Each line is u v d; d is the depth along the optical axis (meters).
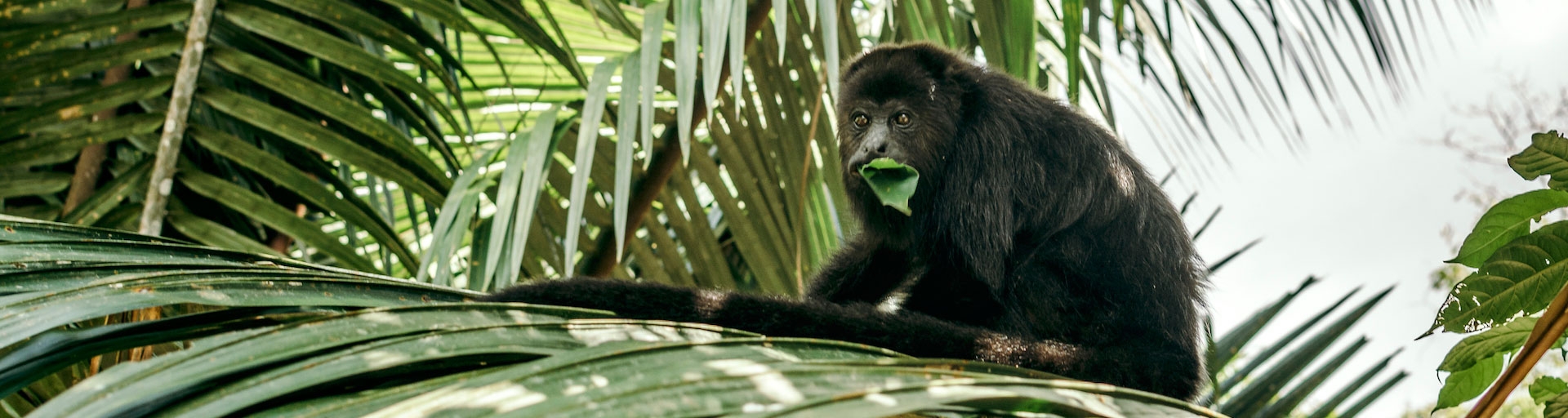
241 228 4.84
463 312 2.10
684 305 3.40
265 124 4.49
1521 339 2.44
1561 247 2.34
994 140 4.55
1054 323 4.09
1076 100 4.75
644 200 5.40
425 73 5.10
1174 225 4.42
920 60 4.88
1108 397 1.87
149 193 4.37
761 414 1.45
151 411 1.71
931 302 4.70
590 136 4.05
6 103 4.48
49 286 2.23
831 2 3.60
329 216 4.96
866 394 1.52
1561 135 2.24
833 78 3.53
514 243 3.99
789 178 5.30
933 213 4.70
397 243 4.65
